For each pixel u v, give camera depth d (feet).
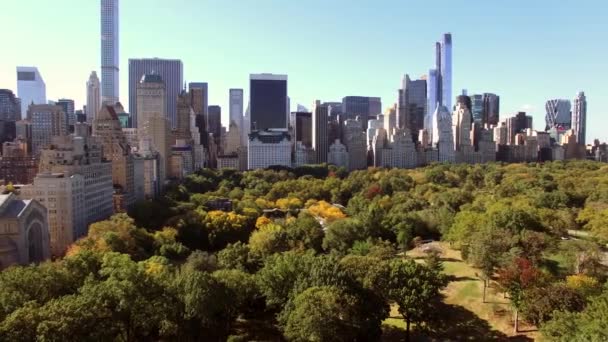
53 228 624.18
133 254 518.37
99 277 371.97
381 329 340.59
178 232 649.20
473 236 452.76
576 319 262.67
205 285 312.91
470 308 372.79
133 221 635.66
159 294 312.09
